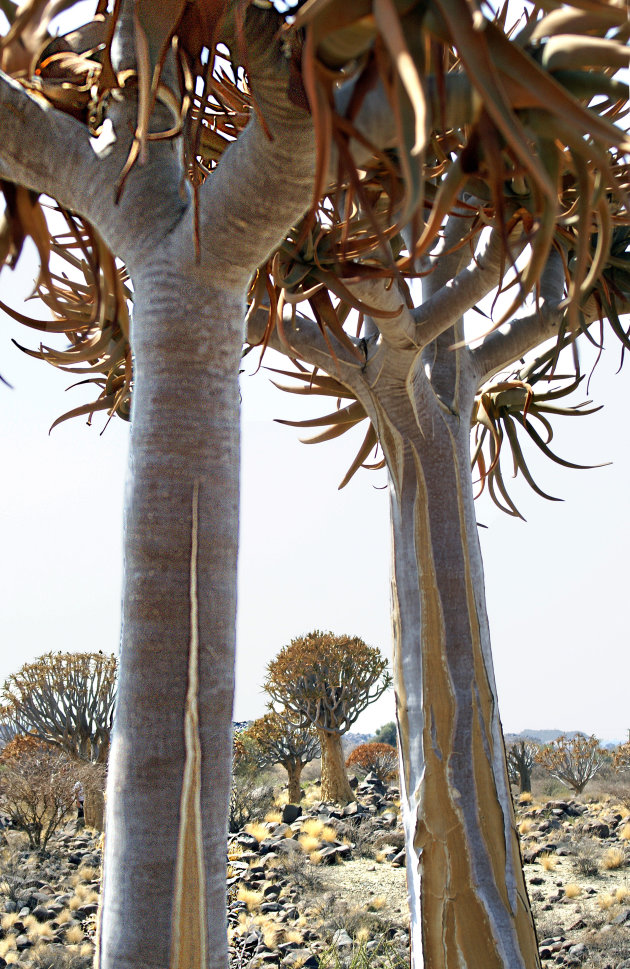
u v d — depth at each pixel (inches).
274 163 70.9
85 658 874.8
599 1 48.6
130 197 82.8
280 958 403.2
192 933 73.9
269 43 62.6
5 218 92.6
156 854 74.2
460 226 176.1
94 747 856.9
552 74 53.6
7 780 698.2
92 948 426.9
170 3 71.2
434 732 154.6
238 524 82.9
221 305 81.7
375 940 428.5
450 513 163.5
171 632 77.0
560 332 153.4
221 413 81.4
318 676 957.2
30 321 108.2
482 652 160.6
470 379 175.5
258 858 642.2
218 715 77.9
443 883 147.8
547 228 51.6
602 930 433.7
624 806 871.7
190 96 76.5
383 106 51.9
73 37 94.0
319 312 121.9
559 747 1077.8
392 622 165.9
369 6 46.9
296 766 1022.4
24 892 532.4
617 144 47.3
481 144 53.1
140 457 79.7
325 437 190.9
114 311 106.7
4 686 858.1
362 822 783.7
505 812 153.7
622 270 163.2
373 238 103.3
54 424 165.5
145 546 78.1
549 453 196.1
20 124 83.5
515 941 144.7
